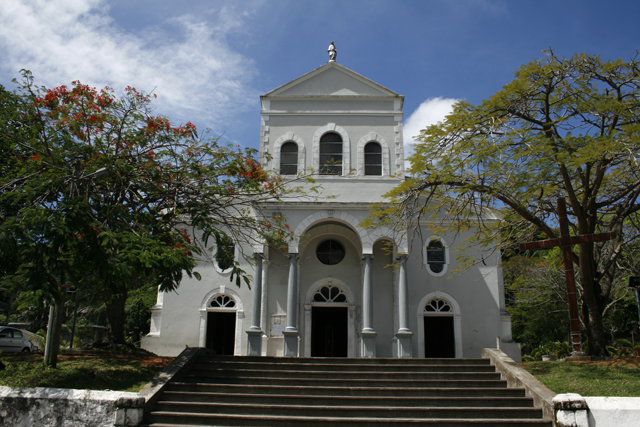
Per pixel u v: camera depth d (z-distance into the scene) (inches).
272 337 743.7
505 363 501.0
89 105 522.0
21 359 531.5
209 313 774.5
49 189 440.5
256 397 433.7
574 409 360.2
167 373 470.9
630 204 584.1
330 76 823.1
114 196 514.0
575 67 544.7
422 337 754.8
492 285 775.1
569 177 586.2
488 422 384.2
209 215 594.6
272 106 815.7
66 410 382.0
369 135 800.9
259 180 593.0
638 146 496.4
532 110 571.8
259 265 713.0
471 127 564.7
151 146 546.3
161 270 416.8
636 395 407.2
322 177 763.4
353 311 770.2
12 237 367.6
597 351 549.6
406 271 709.3
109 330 624.4
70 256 436.8
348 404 431.8
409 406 429.7
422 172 595.5
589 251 573.9
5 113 508.7
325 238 807.1
